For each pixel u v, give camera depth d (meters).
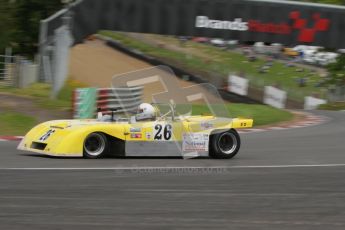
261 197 13.91
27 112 32.47
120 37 88.12
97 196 13.42
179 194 13.96
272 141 27.30
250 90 66.50
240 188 15.04
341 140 28.20
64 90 42.31
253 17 53.56
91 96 32.81
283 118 39.91
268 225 11.17
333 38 55.09
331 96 69.12
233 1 53.09
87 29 49.81
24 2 68.69
